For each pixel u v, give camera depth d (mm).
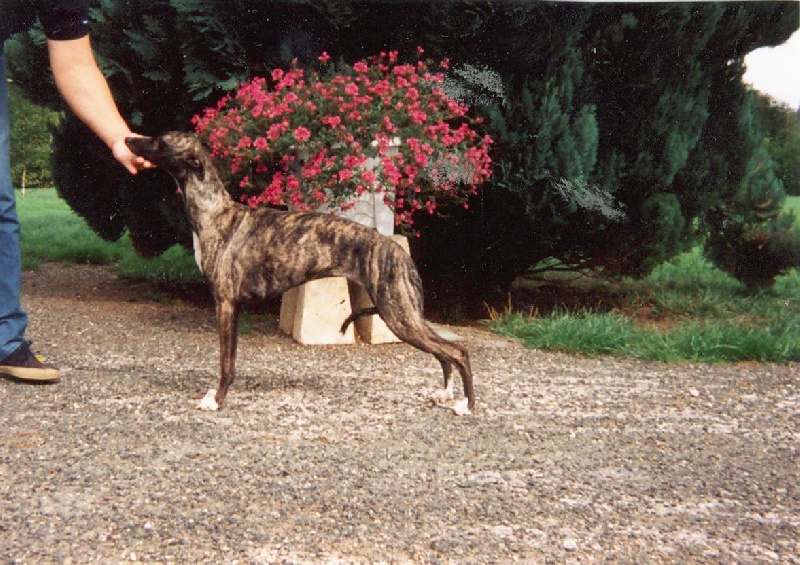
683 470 3512
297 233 4121
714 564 2625
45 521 2768
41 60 6914
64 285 8133
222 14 6309
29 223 14203
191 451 3467
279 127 5453
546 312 7742
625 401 4648
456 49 6605
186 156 4055
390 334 5891
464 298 7820
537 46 6531
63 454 3395
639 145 7172
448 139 5781
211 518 2818
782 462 3682
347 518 2857
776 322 7000
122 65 6598
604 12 6836
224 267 4113
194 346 5609
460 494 3113
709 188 7852
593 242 7438
